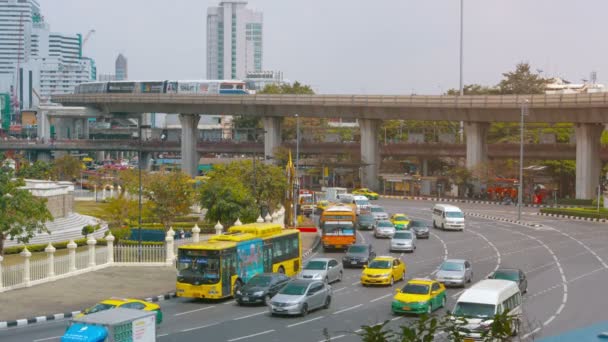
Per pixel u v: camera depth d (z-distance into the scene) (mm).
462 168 129375
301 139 166250
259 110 147125
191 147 156500
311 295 39438
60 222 73312
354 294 45438
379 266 49125
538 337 33312
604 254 64375
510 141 149375
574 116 113812
